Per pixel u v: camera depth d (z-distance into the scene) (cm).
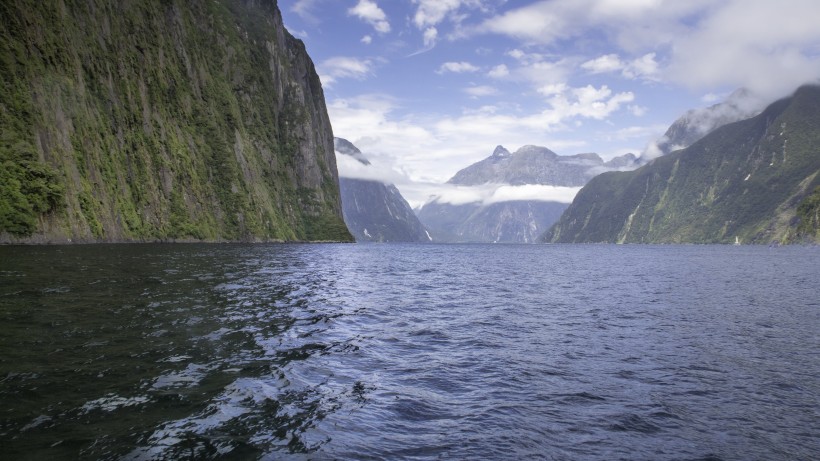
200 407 1181
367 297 3641
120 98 13500
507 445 1050
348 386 1427
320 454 969
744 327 2588
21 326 1909
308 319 2522
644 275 6688
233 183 17738
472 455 995
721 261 11181
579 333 2381
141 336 1867
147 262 5525
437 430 1123
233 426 1084
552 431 1140
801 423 1226
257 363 1611
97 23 13288
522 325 2592
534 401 1351
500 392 1422
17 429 988
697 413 1284
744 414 1282
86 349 1627
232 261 6750
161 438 996
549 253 17825
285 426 1102
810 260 11469
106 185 11481
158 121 15025
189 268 5112
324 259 9100
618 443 1084
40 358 1489
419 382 1498
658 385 1524
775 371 1703
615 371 1680
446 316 2859
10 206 8538
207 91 19250
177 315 2353
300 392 1347
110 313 2281
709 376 1633
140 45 15200
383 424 1147
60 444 934
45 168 9269
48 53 10800
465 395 1388
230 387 1346
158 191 13862
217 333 2027
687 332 2433
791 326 2620
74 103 11044
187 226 14438
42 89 10294
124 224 11700
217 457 930
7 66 9644
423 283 5038
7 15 10031
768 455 1045
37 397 1168
